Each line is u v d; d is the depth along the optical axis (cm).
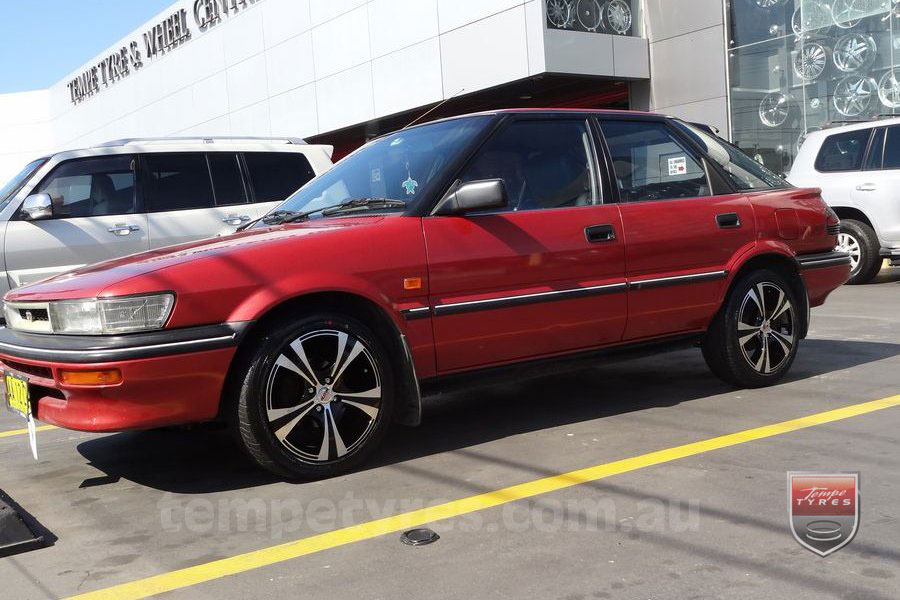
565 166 463
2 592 290
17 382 397
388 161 470
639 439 434
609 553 297
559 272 443
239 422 373
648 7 1694
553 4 1575
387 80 1948
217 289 363
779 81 1512
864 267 1105
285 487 386
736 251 507
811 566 281
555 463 402
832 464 381
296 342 377
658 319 480
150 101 2998
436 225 414
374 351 396
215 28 2561
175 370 354
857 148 1108
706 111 1623
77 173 725
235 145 795
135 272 367
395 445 447
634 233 468
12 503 376
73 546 329
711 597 262
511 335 430
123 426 354
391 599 271
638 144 495
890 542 298
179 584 290
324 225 424
